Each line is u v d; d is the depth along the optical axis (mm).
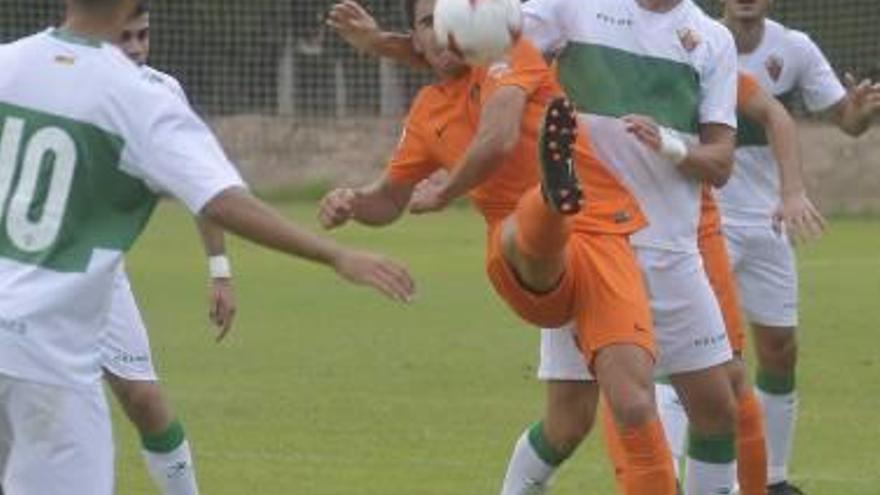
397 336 49594
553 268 21547
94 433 17812
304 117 102125
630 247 22844
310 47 102188
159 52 100750
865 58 93188
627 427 21812
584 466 31953
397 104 102625
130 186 17625
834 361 45562
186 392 40062
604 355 22000
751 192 31047
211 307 26594
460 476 31062
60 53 17688
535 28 23828
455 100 22984
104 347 23875
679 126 23750
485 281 62969
